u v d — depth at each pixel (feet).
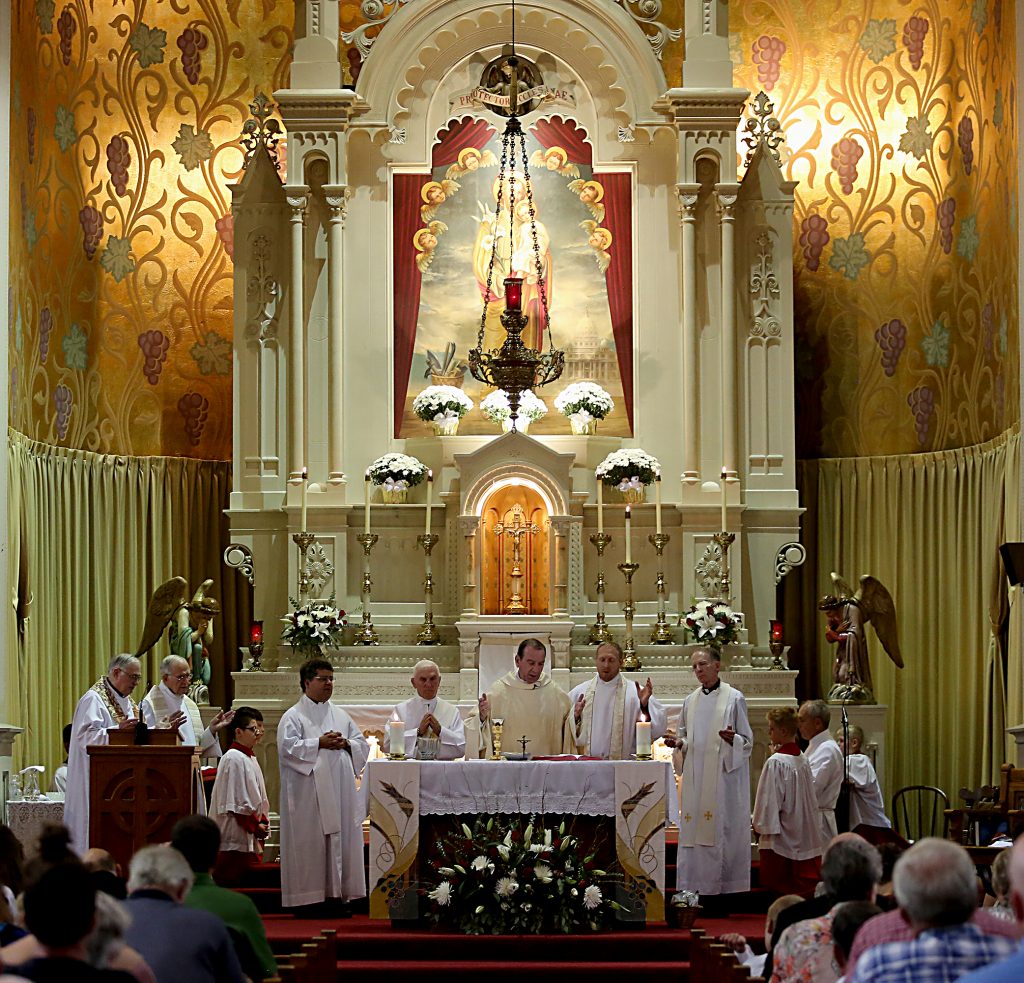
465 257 50.55
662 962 32.73
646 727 35.76
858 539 51.57
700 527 48.78
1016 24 43.96
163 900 20.29
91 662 49.93
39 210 48.55
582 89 50.80
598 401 48.73
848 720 45.57
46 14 49.32
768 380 49.57
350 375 49.90
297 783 37.35
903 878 15.38
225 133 53.62
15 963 16.51
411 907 34.45
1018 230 43.93
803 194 53.31
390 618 48.57
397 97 50.57
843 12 53.26
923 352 51.16
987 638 46.88
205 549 52.42
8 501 44.32
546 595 48.11
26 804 41.55
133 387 52.29
